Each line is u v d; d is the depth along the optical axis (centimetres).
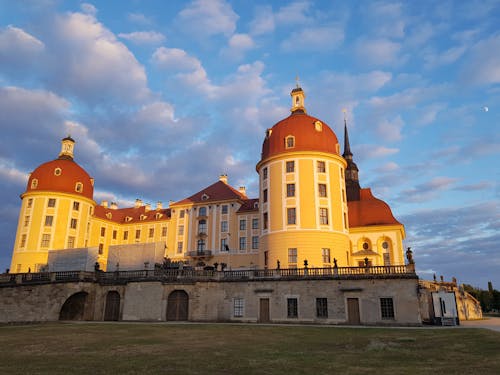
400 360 1556
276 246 4588
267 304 3816
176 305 4003
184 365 1457
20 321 4175
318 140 4888
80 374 1288
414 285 3422
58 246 6219
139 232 7662
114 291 4206
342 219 4722
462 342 2075
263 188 5016
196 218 6894
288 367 1413
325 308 3625
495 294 8688
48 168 6581
